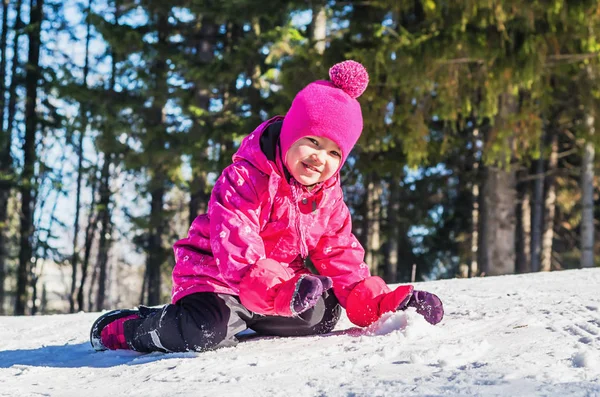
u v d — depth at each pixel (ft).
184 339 6.85
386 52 28.86
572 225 62.28
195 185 44.06
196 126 41.29
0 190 57.98
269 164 6.98
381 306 7.38
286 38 36.19
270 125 7.32
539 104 31.65
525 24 28.19
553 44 29.09
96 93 43.45
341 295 7.73
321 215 7.45
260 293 6.31
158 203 54.44
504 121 30.66
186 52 45.60
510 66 28.14
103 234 65.51
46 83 58.13
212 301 6.89
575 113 41.57
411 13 35.04
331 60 30.71
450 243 59.77
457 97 30.60
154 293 54.85
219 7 38.06
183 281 7.15
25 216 56.49
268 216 7.17
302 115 6.80
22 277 55.77
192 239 7.27
